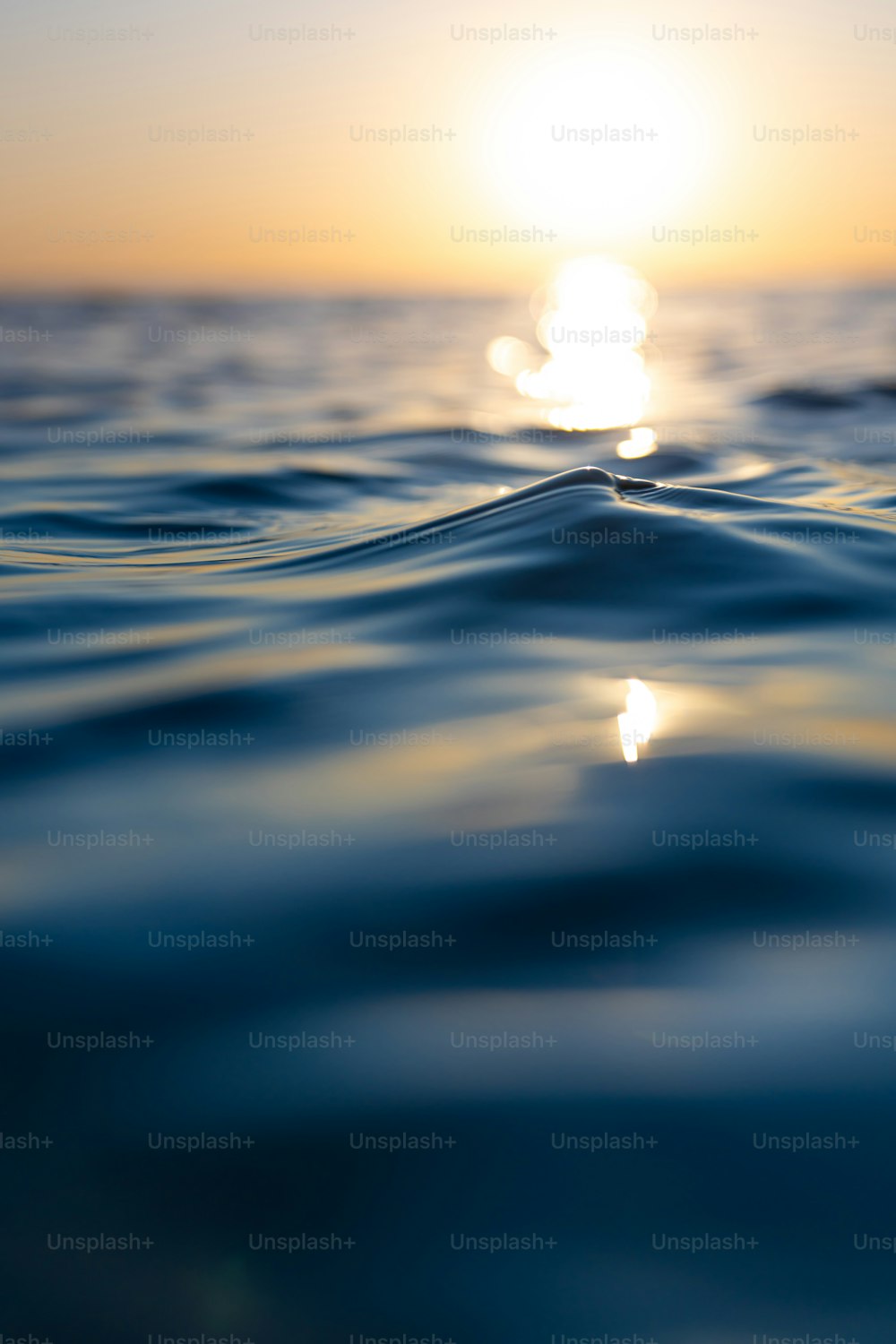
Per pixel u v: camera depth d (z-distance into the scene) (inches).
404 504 323.0
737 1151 63.3
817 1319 54.1
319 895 90.9
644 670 142.6
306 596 188.1
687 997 76.7
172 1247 59.1
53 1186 63.0
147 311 2228.1
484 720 126.9
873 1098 66.8
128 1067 71.8
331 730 125.6
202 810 107.0
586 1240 58.6
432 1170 63.0
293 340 1389.0
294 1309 55.6
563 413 598.5
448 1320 54.9
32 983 80.5
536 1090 68.5
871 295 2689.5
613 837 98.5
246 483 352.2
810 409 562.9
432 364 1045.8
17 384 759.7
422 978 79.9
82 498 323.6
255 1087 69.7
